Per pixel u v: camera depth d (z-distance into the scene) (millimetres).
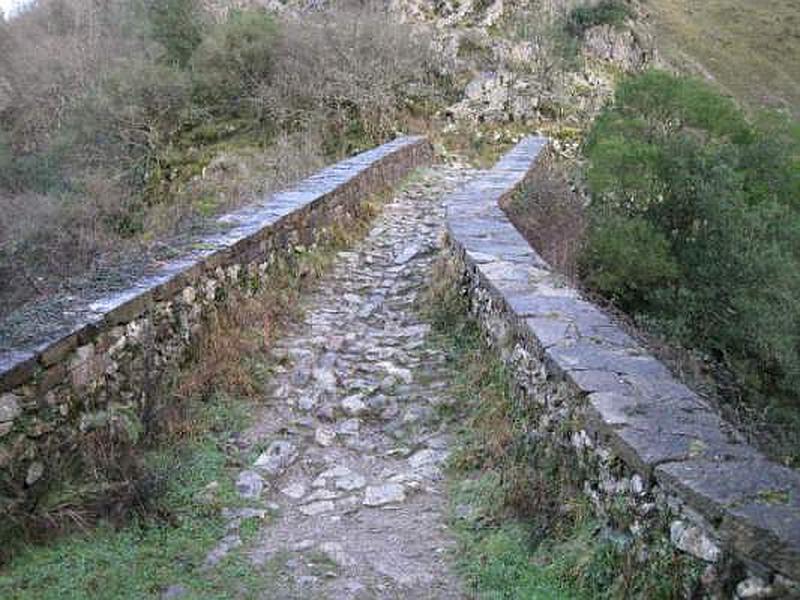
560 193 9883
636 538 2602
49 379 3328
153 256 5266
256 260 6223
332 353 5500
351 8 20375
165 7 20188
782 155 9953
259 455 4082
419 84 18344
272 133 17281
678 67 26688
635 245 8594
